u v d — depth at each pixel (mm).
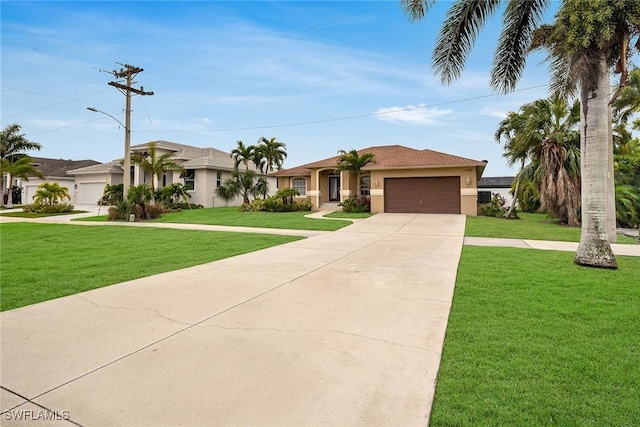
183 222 18047
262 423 2336
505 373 2961
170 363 3166
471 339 3656
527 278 6234
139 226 16156
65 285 5859
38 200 26000
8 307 4754
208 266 7414
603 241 7254
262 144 28438
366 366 3102
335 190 27781
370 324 4090
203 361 3201
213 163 30781
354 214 20922
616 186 18516
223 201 31422
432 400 2592
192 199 30312
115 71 21125
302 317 4328
